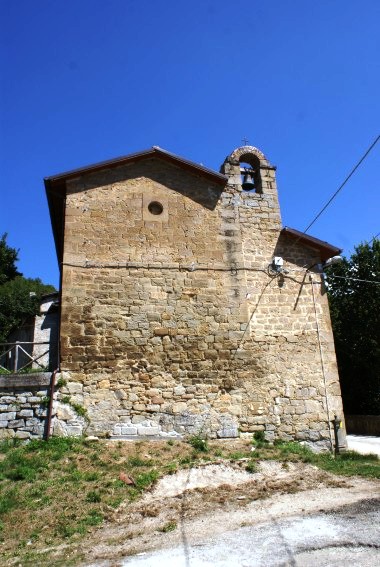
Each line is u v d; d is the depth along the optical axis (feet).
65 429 31.99
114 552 19.45
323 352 37.93
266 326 37.45
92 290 35.19
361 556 17.30
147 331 35.24
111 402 33.24
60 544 20.67
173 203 38.99
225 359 35.96
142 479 27.17
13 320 81.35
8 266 102.94
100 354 34.01
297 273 39.55
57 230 44.16
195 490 26.32
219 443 33.58
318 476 28.66
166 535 20.90
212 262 38.09
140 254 36.91
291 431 35.47
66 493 25.18
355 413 75.77
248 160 44.09
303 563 17.04
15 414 32.14
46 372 33.32
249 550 18.54
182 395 34.50
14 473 26.78
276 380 36.35
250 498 25.11
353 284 78.33
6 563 19.02
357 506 22.88
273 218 40.73
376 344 73.31
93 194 37.58
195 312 36.52
